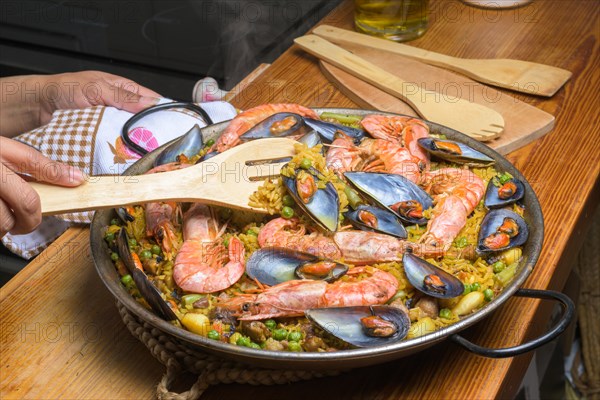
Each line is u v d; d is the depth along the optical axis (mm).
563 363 1577
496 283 1013
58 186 1029
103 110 1271
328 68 1441
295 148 1084
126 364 1042
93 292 1112
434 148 1131
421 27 1523
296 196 1030
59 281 1124
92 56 1591
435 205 1073
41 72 1589
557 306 1477
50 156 1242
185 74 1564
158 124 1266
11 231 1073
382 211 1057
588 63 1458
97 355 1049
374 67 1424
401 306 986
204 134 1192
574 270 1552
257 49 1603
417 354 1034
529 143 1304
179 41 1589
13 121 1411
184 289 1005
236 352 924
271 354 920
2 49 1609
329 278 993
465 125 1290
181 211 1092
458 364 1025
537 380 1400
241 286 1009
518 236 1038
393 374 1020
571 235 1178
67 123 1257
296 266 1002
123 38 1587
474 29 1550
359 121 1203
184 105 1302
